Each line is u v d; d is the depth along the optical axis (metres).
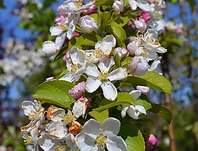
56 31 0.28
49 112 0.24
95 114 0.23
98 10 0.27
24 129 0.25
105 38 0.25
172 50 0.51
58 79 0.25
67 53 0.26
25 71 0.88
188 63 0.66
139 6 0.27
